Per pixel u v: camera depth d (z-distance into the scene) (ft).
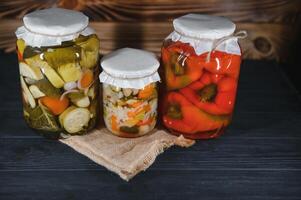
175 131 2.71
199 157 2.58
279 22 3.43
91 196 2.25
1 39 3.40
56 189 2.30
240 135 2.78
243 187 2.36
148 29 3.38
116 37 3.40
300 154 2.64
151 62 2.55
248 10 3.37
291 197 2.31
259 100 3.15
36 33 2.36
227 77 2.50
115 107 2.57
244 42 3.50
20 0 3.26
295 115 3.01
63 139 2.65
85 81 2.52
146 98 2.56
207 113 2.56
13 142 2.64
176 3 3.31
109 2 3.29
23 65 2.48
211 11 3.35
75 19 2.46
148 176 2.41
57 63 2.39
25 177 2.37
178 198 2.26
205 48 2.41
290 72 3.53
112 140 2.65
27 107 2.63
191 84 2.49
